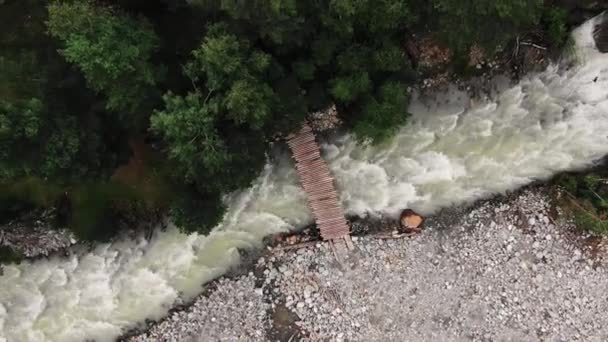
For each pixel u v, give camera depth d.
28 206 20.50
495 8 15.36
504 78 20.94
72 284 21.33
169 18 17.30
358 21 16.55
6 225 20.52
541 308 21.03
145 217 21.28
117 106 15.55
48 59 17.05
